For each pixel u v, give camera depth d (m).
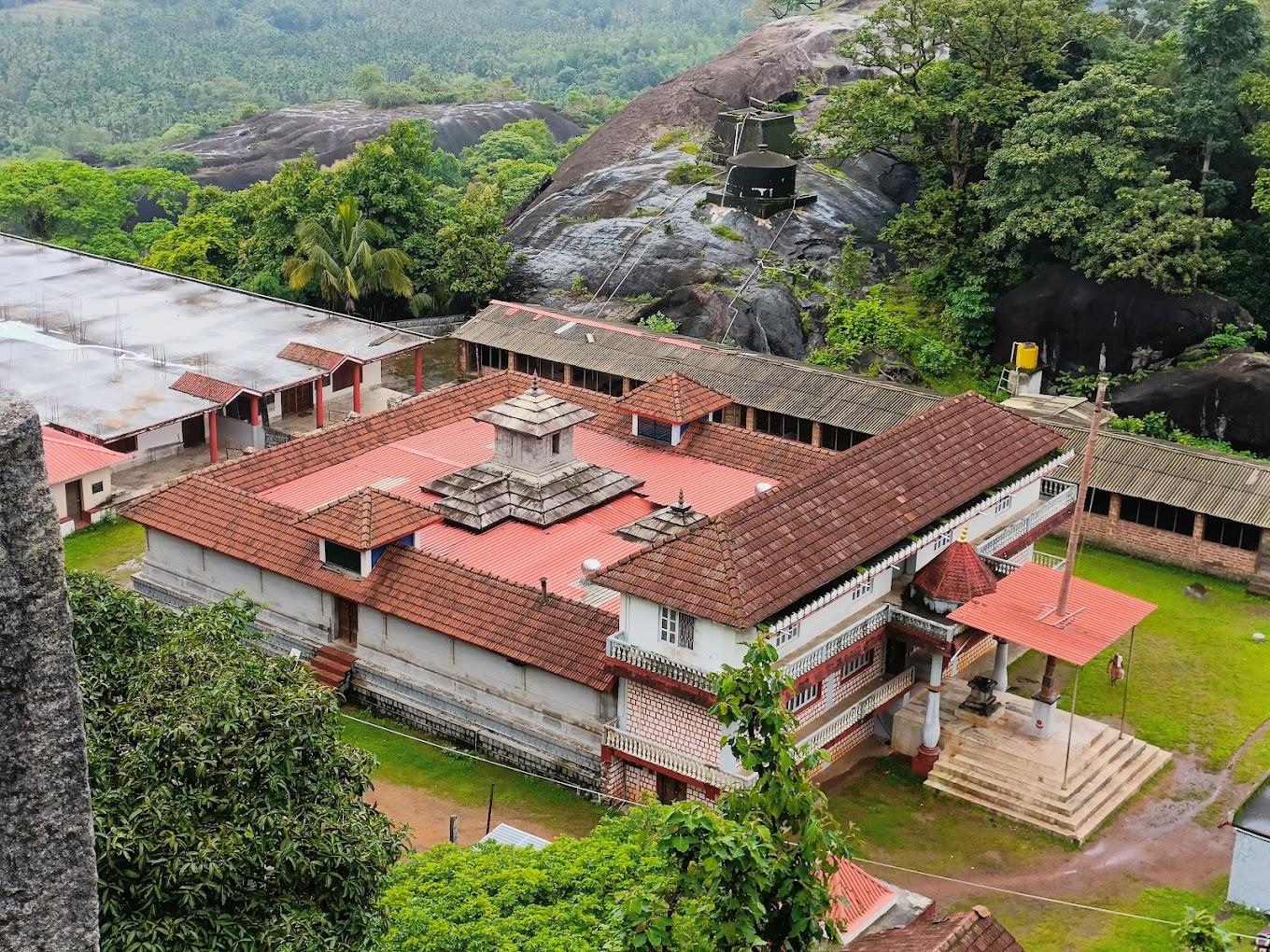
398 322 93.94
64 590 17.34
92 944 17.95
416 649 51.22
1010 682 54.75
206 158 161.62
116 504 67.19
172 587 57.31
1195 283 78.88
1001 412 56.28
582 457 62.09
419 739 50.47
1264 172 77.56
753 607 42.34
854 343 81.69
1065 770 47.41
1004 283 83.88
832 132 88.06
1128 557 66.06
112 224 116.06
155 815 24.83
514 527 55.97
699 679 43.16
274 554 53.53
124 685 28.23
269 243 97.06
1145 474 65.31
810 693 46.81
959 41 86.00
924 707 49.84
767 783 24.75
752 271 87.25
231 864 24.78
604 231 92.50
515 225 98.38
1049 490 58.25
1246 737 51.88
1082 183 80.44
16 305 85.25
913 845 45.50
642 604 44.47
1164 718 52.94
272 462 59.81
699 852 23.52
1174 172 84.50
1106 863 44.94
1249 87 80.12
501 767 48.91
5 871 17.19
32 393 71.56
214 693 26.92
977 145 88.25
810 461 60.31
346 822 26.83
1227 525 63.50
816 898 24.41
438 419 65.44
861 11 120.50
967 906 42.78
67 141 186.12
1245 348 75.62
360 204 95.19
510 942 29.50
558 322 81.94
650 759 45.22
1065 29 88.44
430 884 31.77
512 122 175.00
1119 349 78.56
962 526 51.47
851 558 46.00
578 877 32.19
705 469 61.19
